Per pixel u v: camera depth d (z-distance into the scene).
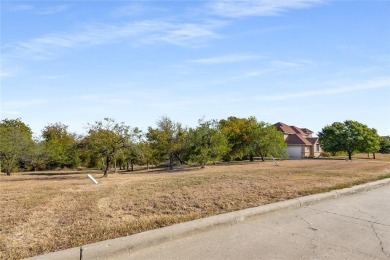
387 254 4.82
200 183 11.49
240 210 6.94
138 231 5.51
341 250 4.96
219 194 9.06
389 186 11.77
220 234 5.66
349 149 51.88
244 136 41.66
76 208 7.41
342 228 6.11
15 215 6.71
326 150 55.31
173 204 7.81
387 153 76.00
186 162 36.72
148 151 27.61
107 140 22.55
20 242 4.98
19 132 32.53
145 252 4.82
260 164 31.84
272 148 41.31
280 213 7.21
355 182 11.80
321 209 7.64
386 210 7.63
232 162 41.53
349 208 7.80
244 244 5.16
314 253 4.81
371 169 18.36
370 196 9.52
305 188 10.09
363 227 6.19
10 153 30.52
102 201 8.27
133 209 7.33
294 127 71.69
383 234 5.77
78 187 11.77
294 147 61.53
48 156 36.16
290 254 4.76
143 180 14.09
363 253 4.84
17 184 14.70
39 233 5.43
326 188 10.15
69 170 41.69
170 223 6.01
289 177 13.56
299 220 6.62
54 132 62.72
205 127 32.22
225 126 48.06
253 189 9.94
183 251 4.85
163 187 10.67
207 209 7.23
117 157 23.53
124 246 4.86
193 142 31.95
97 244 4.74
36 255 4.45
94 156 23.42
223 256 4.66
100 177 21.02
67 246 4.79
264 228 6.03
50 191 10.48
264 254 4.75
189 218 6.38
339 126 53.09
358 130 51.66
